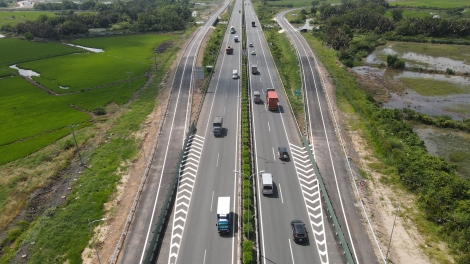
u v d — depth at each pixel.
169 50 177.50
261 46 175.62
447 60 164.50
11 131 98.62
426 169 75.44
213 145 86.69
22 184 76.06
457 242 57.66
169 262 54.53
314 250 56.22
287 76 136.88
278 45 180.50
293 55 160.12
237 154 82.81
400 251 57.03
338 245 57.28
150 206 67.12
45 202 70.94
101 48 189.62
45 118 107.00
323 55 163.12
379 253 56.28
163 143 88.88
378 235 60.00
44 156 85.88
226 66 145.38
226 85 125.38
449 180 70.06
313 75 134.25
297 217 63.31
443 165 77.56
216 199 68.06
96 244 59.06
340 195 69.44
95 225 63.25
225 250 56.69
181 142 89.06
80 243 59.28
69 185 75.38
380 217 64.25
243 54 157.62
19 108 113.75
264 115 102.06
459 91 129.00
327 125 96.75
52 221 64.25
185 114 104.38
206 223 62.31
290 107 105.81
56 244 59.28
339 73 140.00
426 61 163.25
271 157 81.56
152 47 187.50
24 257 57.12
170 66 150.62
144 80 137.75
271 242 57.88
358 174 76.12
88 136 94.94
